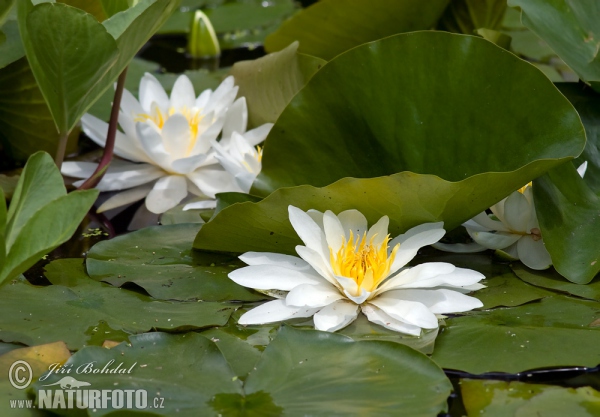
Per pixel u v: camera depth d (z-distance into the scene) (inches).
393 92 70.9
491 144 70.5
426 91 70.8
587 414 66.4
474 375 67.4
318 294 68.9
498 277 70.2
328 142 71.4
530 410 66.5
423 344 68.0
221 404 66.6
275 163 71.6
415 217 70.0
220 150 73.9
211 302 69.4
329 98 71.2
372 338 68.2
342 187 69.4
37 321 68.6
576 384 67.2
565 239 70.1
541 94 70.0
